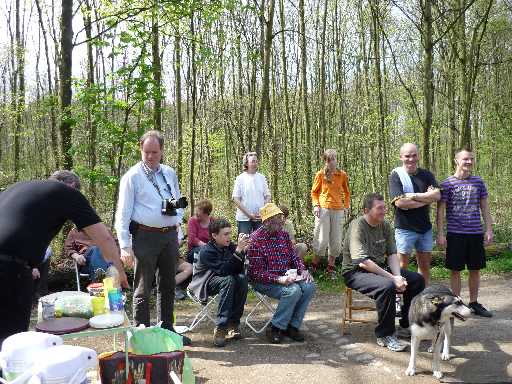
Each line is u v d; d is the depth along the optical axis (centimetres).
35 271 461
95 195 721
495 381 364
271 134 999
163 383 288
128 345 314
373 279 436
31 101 1506
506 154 1430
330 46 1291
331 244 695
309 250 777
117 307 303
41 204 263
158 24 724
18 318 258
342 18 1295
